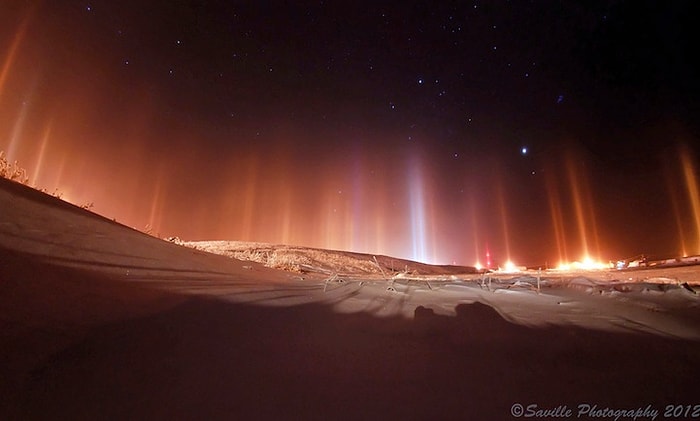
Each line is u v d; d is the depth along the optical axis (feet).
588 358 8.26
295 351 7.48
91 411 4.69
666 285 18.11
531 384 6.65
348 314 11.53
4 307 6.75
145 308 8.71
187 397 5.23
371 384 6.17
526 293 17.67
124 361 6.07
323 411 5.13
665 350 8.96
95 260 11.21
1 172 18.54
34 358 5.60
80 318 7.27
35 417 4.46
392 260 67.97
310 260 46.39
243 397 5.37
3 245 9.57
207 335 7.76
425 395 5.88
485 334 9.92
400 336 9.34
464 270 65.51
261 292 13.30
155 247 15.87
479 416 5.32
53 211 14.02
